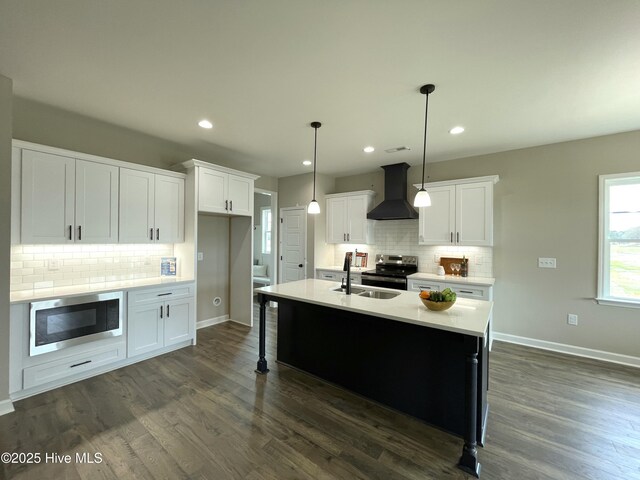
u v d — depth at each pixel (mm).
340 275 4883
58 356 2578
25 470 1681
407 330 2047
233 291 4695
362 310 2207
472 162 4152
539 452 1877
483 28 1683
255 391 2598
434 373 2145
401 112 2779
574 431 2080
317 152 4039
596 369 3064
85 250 3154
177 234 3693
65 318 2613
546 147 3652
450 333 1846
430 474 1703
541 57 1940
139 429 2055
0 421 2117
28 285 2777
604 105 2602
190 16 1608
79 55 1948
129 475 1661
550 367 3104
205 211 3779
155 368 3020
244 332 4176
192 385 2684
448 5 1518
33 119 2748
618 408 2355
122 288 2992
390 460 1808
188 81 2271
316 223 5270
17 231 2490
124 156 3377
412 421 2205
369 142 3625
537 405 2404
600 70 2074
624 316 3225
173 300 3457
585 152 3432
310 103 2617
